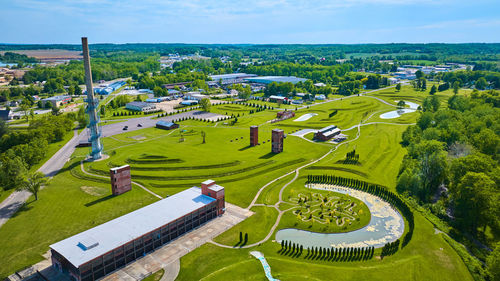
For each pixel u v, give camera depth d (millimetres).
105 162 167875
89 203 124750
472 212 105312
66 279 82562
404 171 137625
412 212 118375
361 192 135625
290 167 163875
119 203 124875
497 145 146250
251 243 99562
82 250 84250
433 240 101188
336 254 93688
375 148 189250
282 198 130250
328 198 130000
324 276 84688
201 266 88562
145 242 94000
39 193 133000
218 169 159875
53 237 101375
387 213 119375
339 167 160250
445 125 189375
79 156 177750
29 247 96312
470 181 106938
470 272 86938
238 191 136500
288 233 106438
